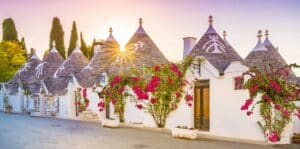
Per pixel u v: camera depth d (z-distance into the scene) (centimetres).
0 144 1266
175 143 1273
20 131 1689
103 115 2258
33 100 3241
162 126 1719
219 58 1680
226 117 1452
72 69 3027
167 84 1636
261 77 1324
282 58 2020
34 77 3478
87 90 2434
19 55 5634
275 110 1278
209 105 1528
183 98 1630
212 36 1875
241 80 1409
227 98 1451
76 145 1238
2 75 5297
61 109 2738
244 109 1312
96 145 1236
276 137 1250
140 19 2600
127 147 1192
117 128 1791
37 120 2409
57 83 2966
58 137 1452
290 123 1279
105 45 2834
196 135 1392
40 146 1218
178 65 1641
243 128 1389
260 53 1912
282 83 1313
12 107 3659
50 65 3488
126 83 1922
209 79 1528
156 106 1700
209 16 1970
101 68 2597
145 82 1845
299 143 1262
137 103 1867
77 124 2056
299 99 1318
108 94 1950
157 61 2386
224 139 1373
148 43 2475
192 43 2112
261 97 1315
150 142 1301
